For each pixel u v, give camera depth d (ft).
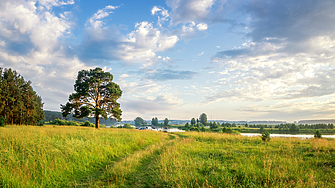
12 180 16.52
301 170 18.69
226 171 19.01
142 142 48.16
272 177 16.74
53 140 33.42
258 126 493.36
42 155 23.08
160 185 16.97
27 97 137.28
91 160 25.90
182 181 16.29
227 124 437.58
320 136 67.97
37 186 16.52
